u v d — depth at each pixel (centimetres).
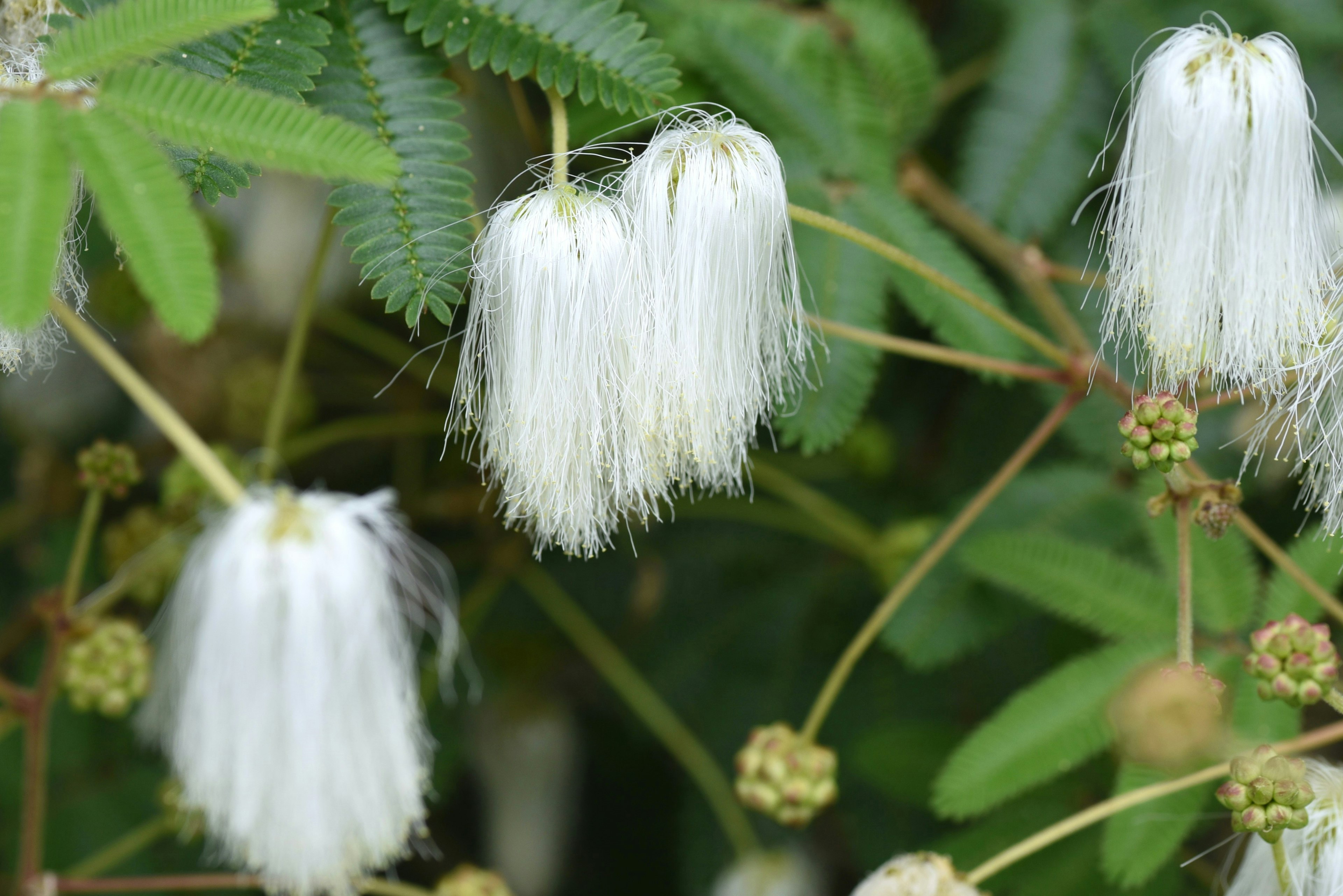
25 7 48
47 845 54
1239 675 50
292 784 49
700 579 58
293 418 58
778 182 48
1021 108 53
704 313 48
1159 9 53
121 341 58
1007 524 52
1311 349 48
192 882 50
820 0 54
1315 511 53
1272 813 47
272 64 48
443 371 58
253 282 57
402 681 49
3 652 55
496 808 58
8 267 45
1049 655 54
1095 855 51
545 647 58
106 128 45
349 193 48
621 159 49
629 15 48
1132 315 48
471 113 54
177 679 50
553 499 48
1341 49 53
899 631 52
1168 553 51
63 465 58
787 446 50
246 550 49
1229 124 47
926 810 54
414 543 57
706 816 56
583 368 48
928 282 51
